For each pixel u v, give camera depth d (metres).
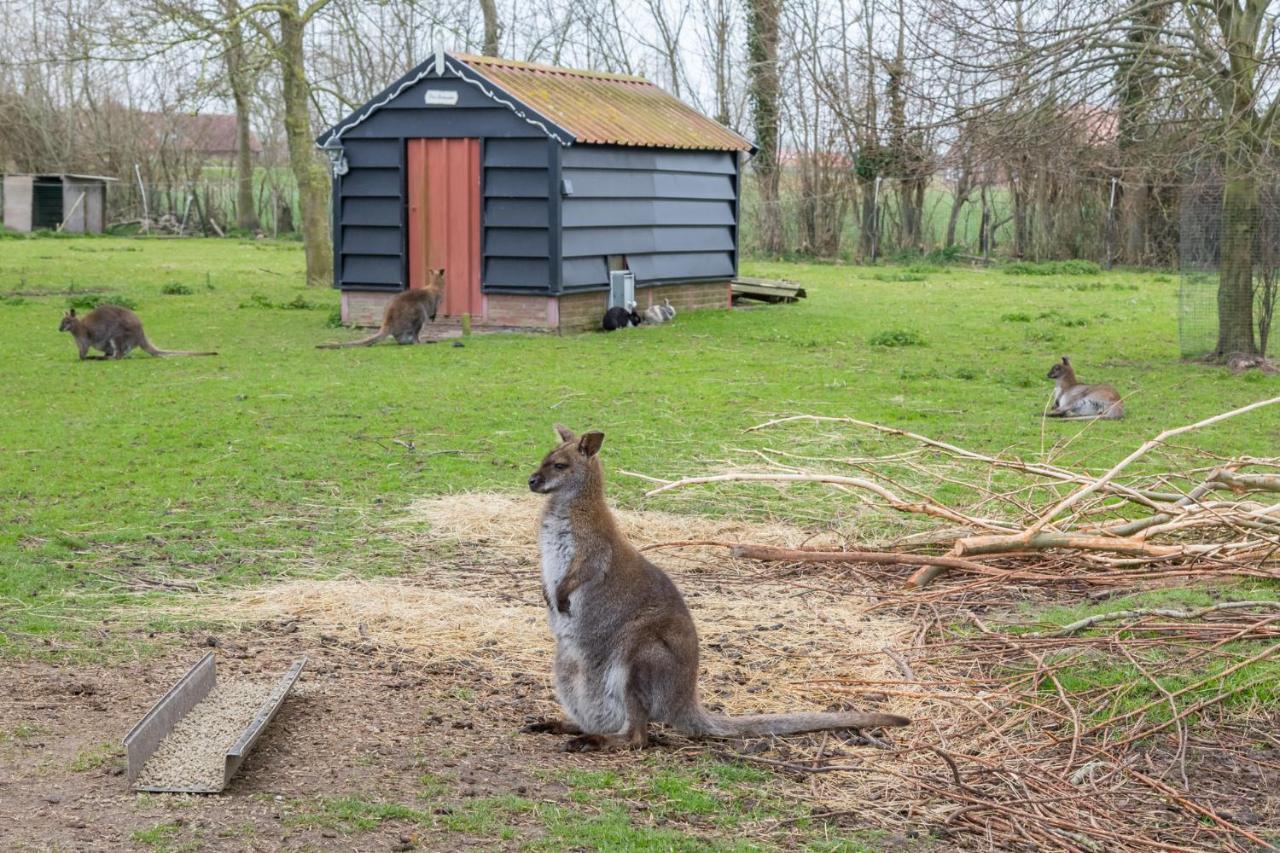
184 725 5.57
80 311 22.11
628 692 5.59
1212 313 17.78
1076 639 6.78
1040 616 7.35
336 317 20.72
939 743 5.76
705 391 14.42
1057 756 5.66
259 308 23.25
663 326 20.62
